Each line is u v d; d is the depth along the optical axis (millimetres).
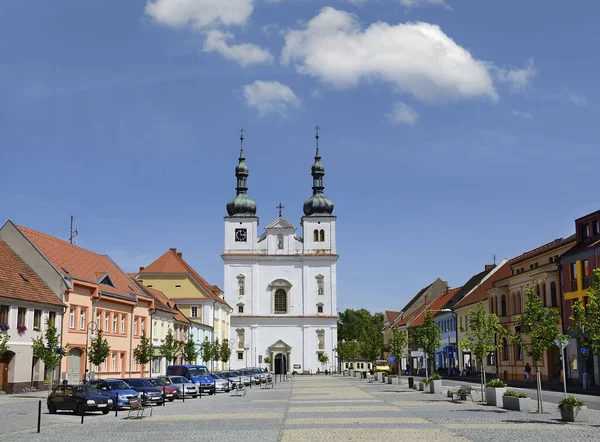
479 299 83812
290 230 130250
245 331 127250
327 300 128250
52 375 53219
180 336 90500
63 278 55500
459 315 95938
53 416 34156
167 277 105688
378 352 103188
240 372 75375
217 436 24781
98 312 61938
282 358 126875
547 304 61500
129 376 68750
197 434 25578
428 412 33844
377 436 23938
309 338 127000
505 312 72750
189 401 47750
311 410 36781
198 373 59000
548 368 62344
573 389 51812
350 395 51469
